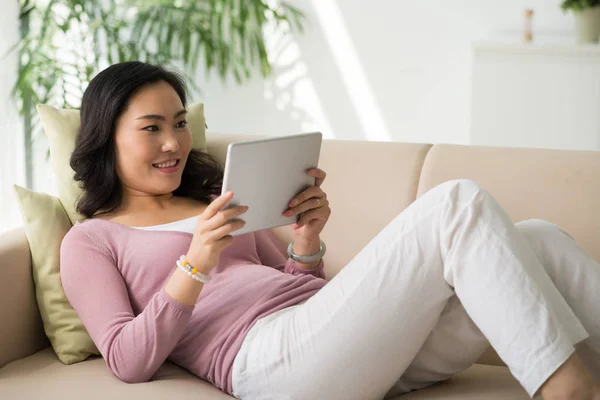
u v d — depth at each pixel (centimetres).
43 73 344
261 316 159
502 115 390
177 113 183
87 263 169
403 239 143
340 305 145
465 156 192
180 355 166
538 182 183
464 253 136
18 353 175
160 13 407
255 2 418
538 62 380
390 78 443
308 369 145
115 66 183
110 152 183
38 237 181
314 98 452
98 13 399
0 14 312
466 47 432
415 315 142
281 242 206
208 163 204
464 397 147
